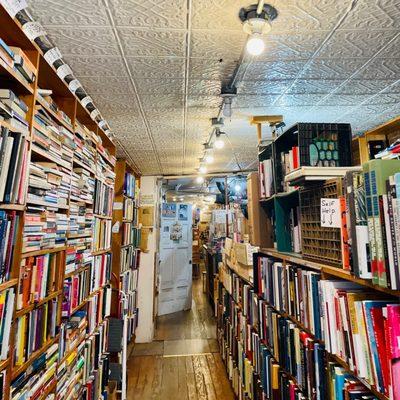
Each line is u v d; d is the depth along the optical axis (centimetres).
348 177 107
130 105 231
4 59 101
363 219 98
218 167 484
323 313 125
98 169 226
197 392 313
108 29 143
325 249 138
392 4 129
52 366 145
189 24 140
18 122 112
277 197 209
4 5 100
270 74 190
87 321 205
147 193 491
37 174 127
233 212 360
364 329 99
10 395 106
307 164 157
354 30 147
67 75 166
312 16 136
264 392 204
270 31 146
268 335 205
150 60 171
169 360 389
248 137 323
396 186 83
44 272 136
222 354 387
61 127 154
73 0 124
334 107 250
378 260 90
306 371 142
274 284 195
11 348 106
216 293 474
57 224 149
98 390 229
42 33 124
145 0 124
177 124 273
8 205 104
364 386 105
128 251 387
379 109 257
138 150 353
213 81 197
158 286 566
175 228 625
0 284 100
